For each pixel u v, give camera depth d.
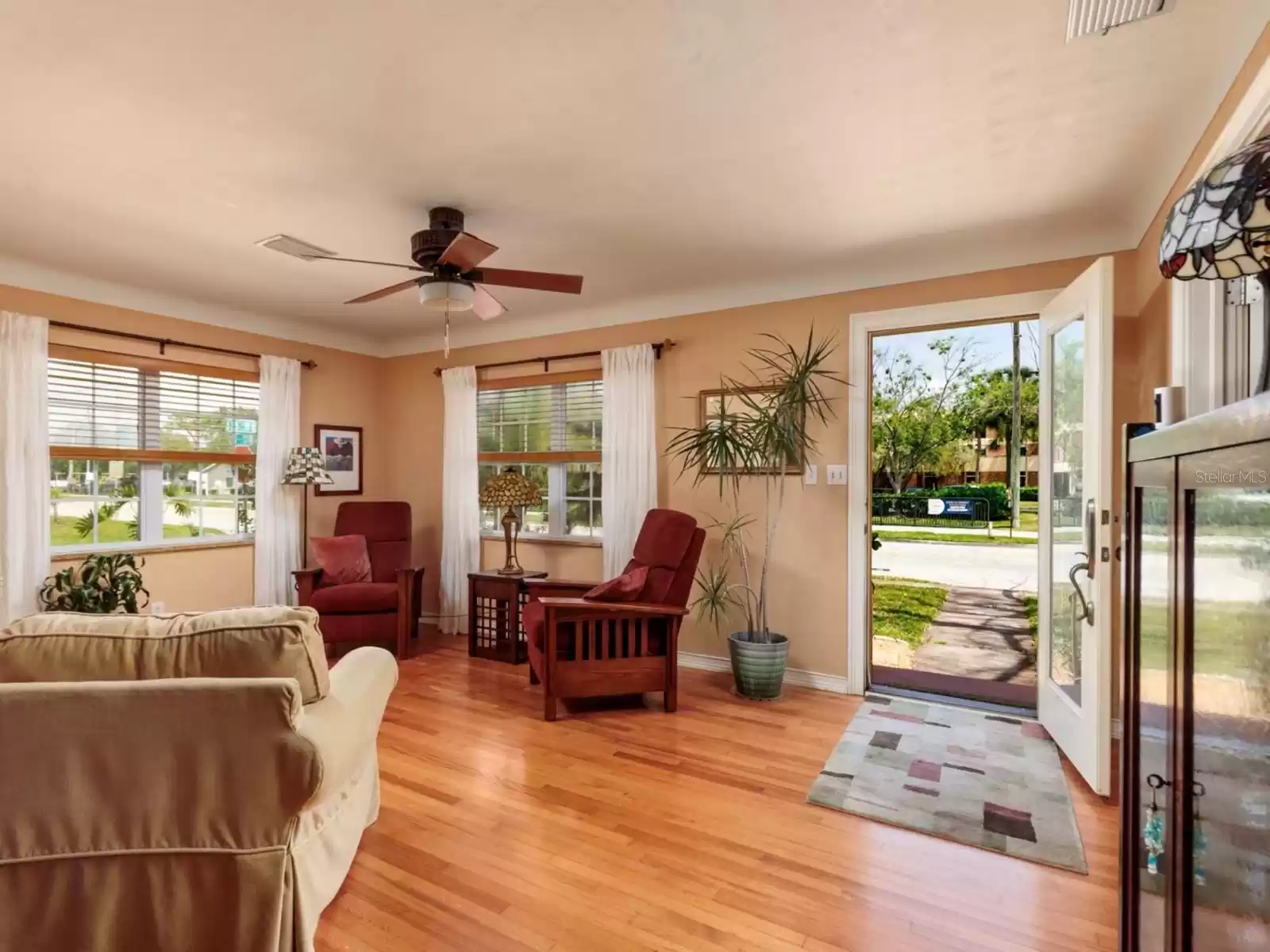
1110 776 2.51
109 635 1.61
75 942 1.51
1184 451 0.98
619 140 2.28
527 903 1.86
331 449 5.20
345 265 3.56
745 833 2.23
